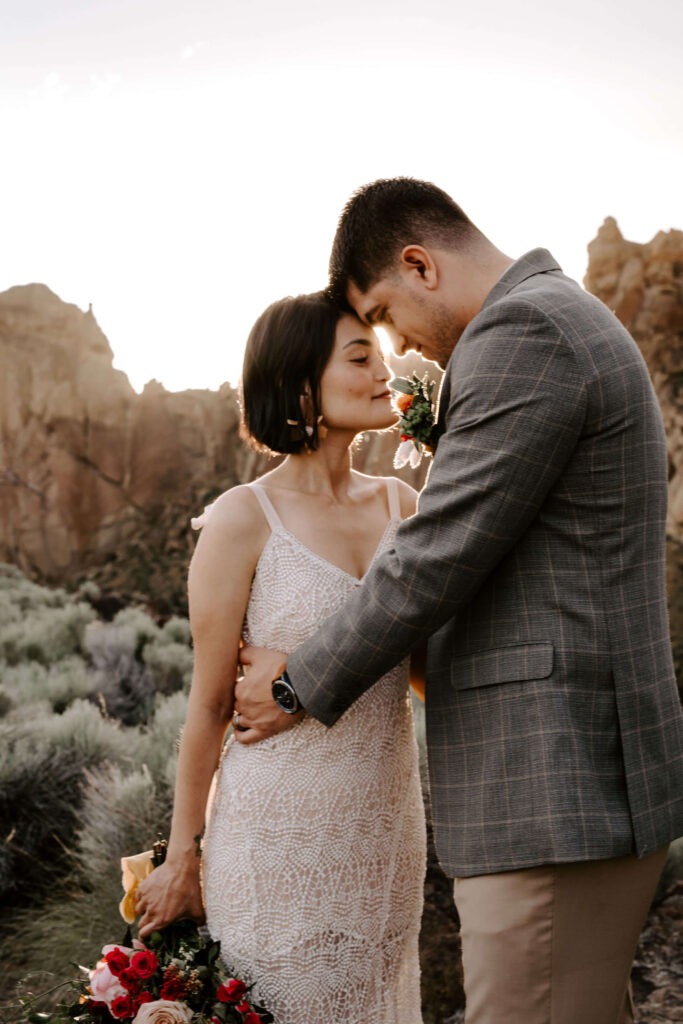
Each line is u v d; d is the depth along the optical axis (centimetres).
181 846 206
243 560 198
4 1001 315
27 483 1733
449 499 174
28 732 520
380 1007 204
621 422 175
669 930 339
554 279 187
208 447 1766
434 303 196
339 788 195
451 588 174
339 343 202
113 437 1770
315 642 184
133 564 1623
